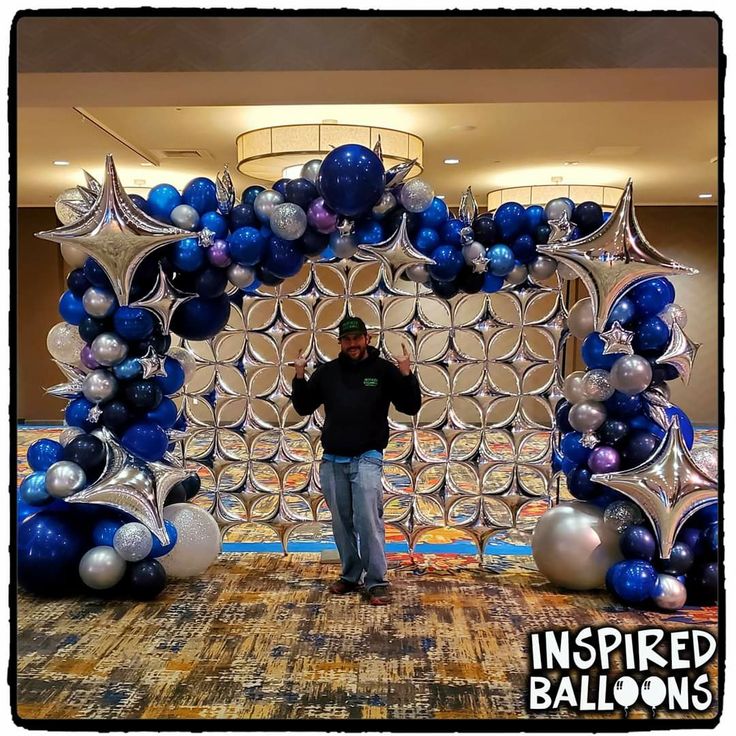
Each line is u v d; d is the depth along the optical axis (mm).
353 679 3088
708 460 3900
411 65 3994
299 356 4141
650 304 3908
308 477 4703
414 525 4664
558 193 9945
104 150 8102
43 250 11812
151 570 3904
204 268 3900
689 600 3947
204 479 6875
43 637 3473
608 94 4441
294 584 4234
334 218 3785
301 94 4461
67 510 4047
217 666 3191
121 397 3943
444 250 4039
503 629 3578
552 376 4547
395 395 4020
